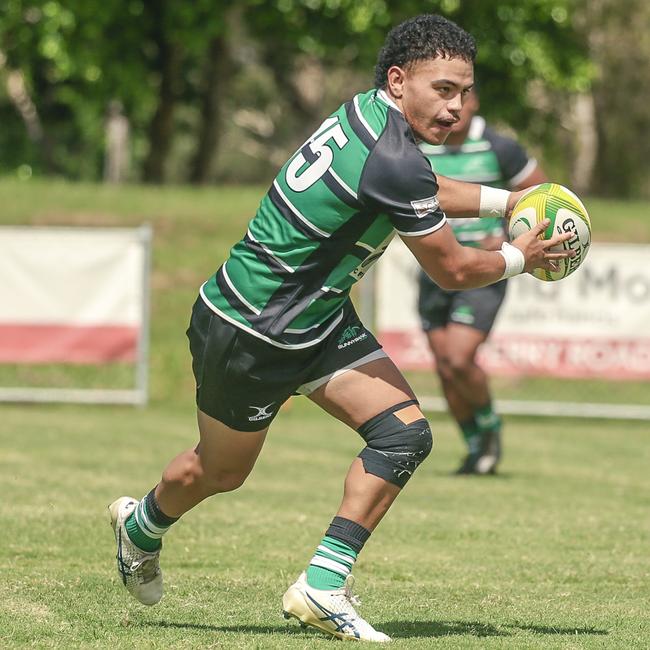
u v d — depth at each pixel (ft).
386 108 46.50
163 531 50.93
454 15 298.35
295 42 293.43
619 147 392.06
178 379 171.12
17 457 110.32
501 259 47.70
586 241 49.29
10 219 211.41
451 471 111.96
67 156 457.27
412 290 147.54
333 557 47.50
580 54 313.32
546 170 419.95
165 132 323.16
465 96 47.03
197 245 206.69
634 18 356.38
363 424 47.85
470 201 50.96
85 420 145.89
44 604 54.19
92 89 299.58
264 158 575.38
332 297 46.91
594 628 51.67
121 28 287.48
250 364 46.60
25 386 165.78
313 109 464.24
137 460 110.52
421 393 169.78
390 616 53.72
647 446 137.59
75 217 214.28
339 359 47.88
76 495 88.63
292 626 50.98
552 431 153.89
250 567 64.75
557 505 91.71
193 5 280.72
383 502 47.78
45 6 271.49
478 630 50.67
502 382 171.94
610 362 149.48
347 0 278.46
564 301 148.87
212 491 49.80
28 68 316.81
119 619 51.42
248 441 48.42
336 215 45.65
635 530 80.84
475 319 105.50
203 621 51.70
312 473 106.83
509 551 72.18
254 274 46.42
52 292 146.72
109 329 148.25
